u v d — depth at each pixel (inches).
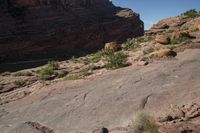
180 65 657.6
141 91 537.3
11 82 943.7
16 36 2487.7
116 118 459.2
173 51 780.6
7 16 2586.1
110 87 604.7
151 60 756.6
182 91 497.4
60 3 3154.5
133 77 636.7
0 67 2111.2
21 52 2477.9
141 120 365.1
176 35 955.3
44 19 2859.3
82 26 3024.1
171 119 405.1
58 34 2765.7
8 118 553.9
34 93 719.1
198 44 813.2
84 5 3654.0
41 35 2647.6
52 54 2647.6
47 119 507.2
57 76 887.7
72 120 484.4
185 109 425.4
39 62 2298.2
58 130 461.1
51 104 576.4
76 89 652.7
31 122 501.0
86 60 1107.3
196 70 597.9
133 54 907.4
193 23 1278.3
